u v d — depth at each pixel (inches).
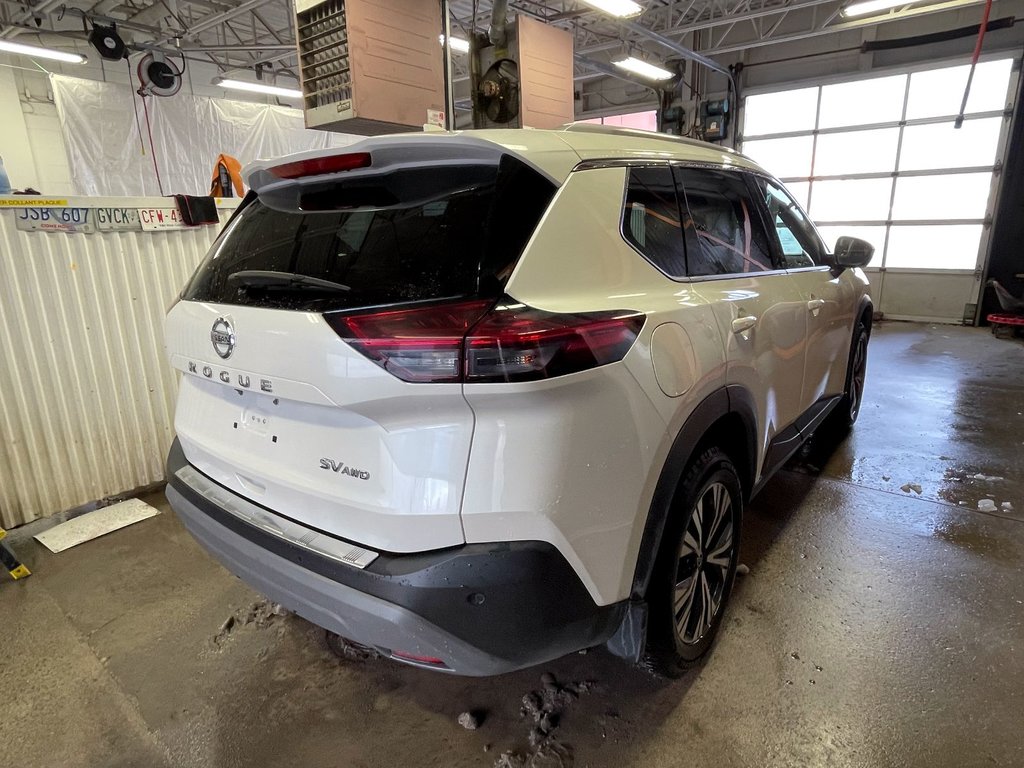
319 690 72.3
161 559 101.7
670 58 405.4
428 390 45.6
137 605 89.4
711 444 70.6
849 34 344.2
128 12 341.4
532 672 73.6
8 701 71.6
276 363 52.3
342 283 52.2
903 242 350.9
